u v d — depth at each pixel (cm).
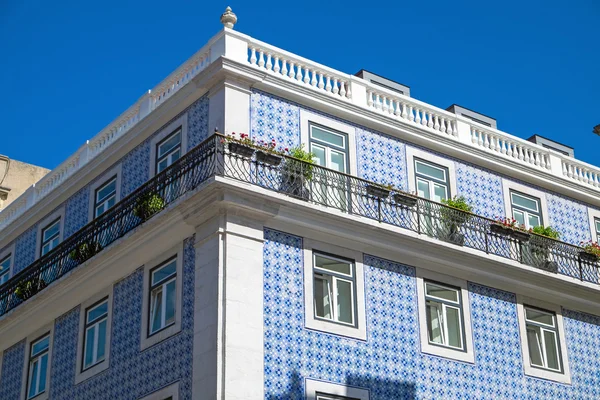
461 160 1961
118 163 1930
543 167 2106
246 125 1670
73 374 1812
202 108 1722
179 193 1638
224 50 1705
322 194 1664
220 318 1486
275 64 1756
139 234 1675
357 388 1577
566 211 2109
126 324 1714
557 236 1983
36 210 2152
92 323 1820
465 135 1984
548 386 1834
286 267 1586
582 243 2092
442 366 1697
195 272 1566
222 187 1535
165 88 1875
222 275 1513
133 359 1658
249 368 1473
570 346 1917
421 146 1906
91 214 1961
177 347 1557
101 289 1827
